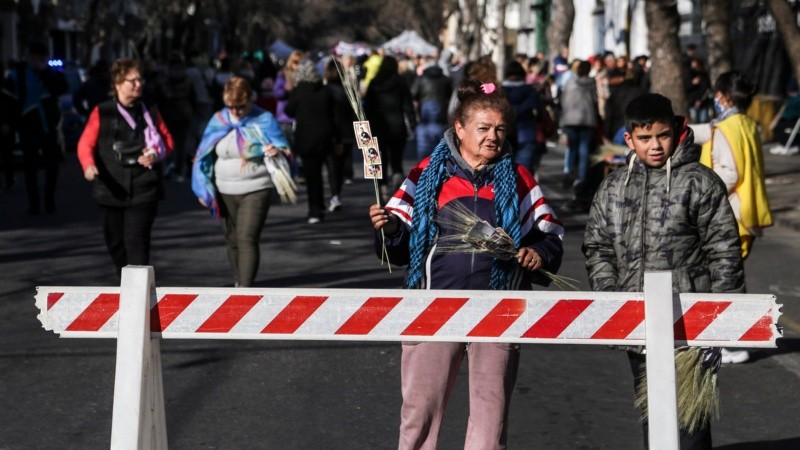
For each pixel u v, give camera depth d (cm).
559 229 592
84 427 802
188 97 2453
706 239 610
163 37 7719
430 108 2012
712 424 821
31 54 1909
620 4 4966
